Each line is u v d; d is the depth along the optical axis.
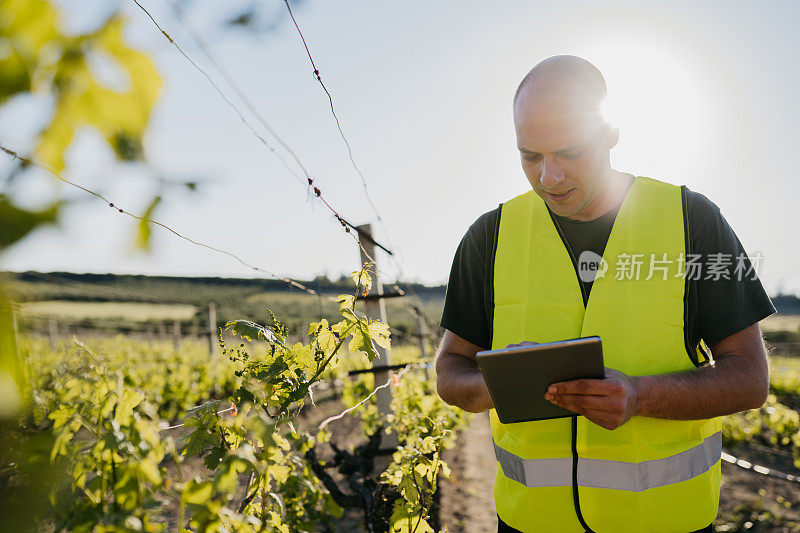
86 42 0.43
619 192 1.51
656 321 1.40
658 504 1.37
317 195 2.46
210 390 11.11
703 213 1.43
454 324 1.69
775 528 5.25
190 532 1.07
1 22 0.41
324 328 1.97
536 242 1.54
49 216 0.39
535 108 1.31
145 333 23.56
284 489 3.17
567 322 1.47
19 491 0.56
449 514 5.39
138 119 0.44
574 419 1.42
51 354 8.59
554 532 1.43
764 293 1.42
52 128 0.41
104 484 0.95
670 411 1.29
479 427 10.61
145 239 0.42
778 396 15.50
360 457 4.59
